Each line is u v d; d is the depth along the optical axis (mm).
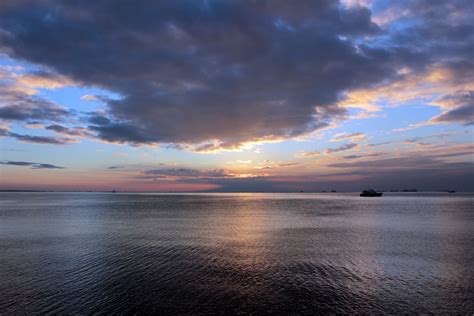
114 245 37375
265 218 71562
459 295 21094
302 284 23203
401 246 36812
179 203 155875
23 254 32406
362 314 18344
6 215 78500
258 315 18234
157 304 19641
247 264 28656
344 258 30844
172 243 38812
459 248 35531
